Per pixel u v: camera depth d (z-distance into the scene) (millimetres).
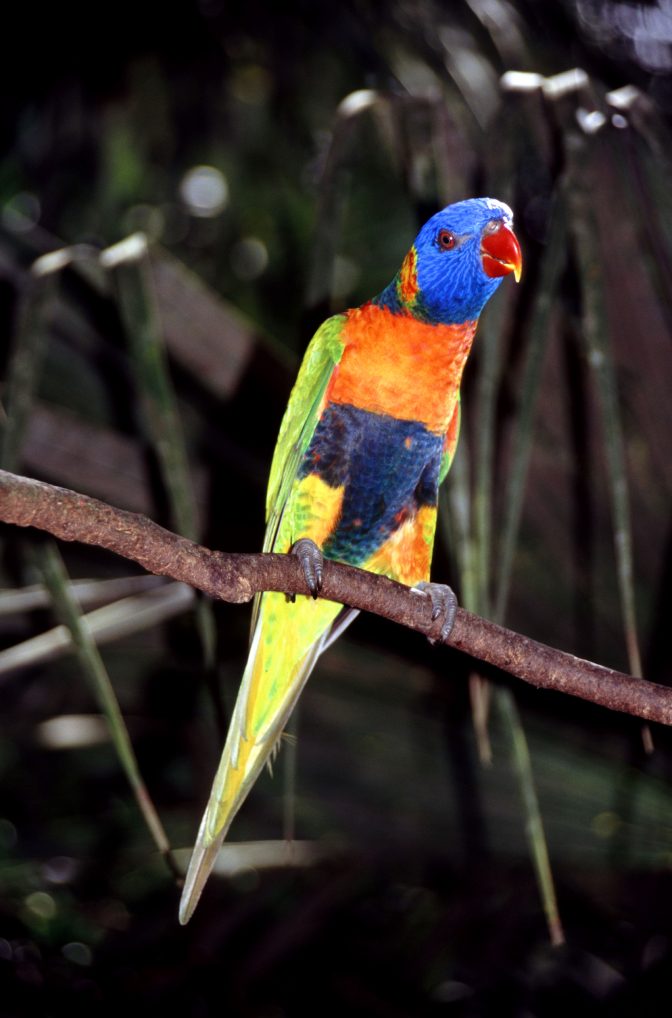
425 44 7691
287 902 9828
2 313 6812
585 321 4852
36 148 12328
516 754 4988
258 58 11891
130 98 12367
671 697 4836
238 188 13625
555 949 9602
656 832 7309
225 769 5539
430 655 7453
